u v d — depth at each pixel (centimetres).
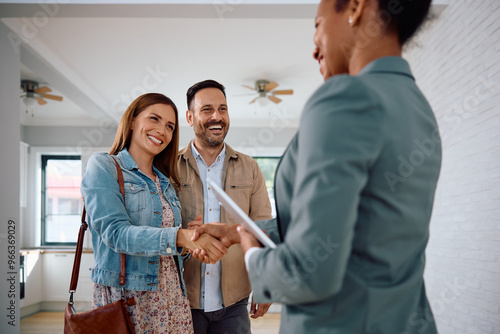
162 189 158
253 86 560
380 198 60
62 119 692
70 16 322
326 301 61
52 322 504
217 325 182
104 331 127
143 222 143
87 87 531
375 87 61
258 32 403
